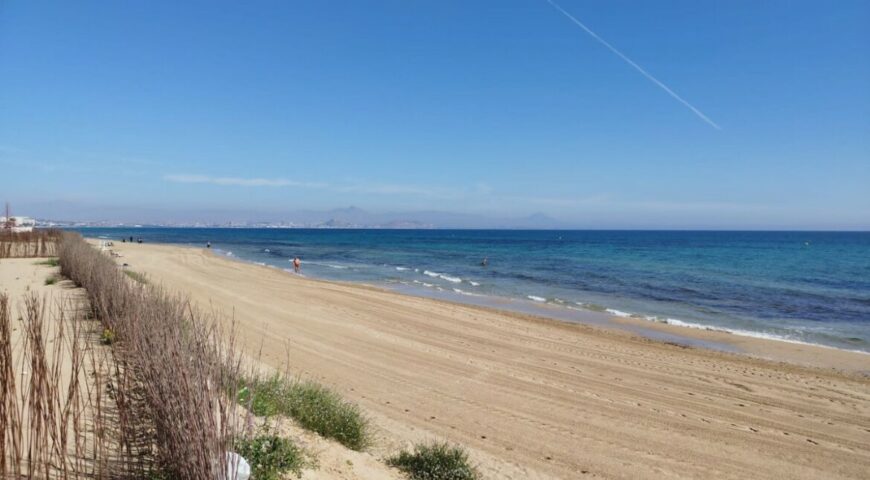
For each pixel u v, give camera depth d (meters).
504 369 11.60
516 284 31.03
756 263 50.22
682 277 36.00
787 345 15.96
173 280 23.42
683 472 6.91
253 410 5.49
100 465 3.54
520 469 6.51
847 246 92.50
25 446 4.04
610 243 105.62
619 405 9.55
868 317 21.34
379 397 9.05
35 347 3.69
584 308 22.48
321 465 4.90
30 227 55.19
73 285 15.23
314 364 10.83
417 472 5.80
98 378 4.26
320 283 27.28
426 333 15.15
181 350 3.93
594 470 6.75
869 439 8.42
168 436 3.62
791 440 8.27
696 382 11.42
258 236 145.62
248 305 17.86
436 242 107.44
